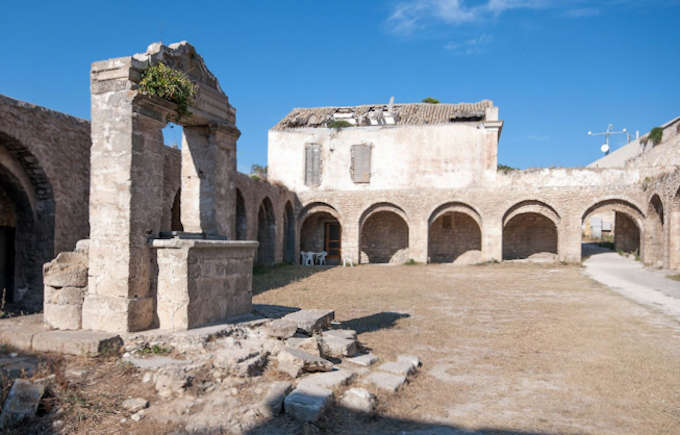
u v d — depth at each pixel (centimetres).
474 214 2355
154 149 632
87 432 382
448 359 643
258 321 651
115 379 468
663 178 1822
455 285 1520
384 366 579
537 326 854
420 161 2412
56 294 598
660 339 746
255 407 425
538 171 2269
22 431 376
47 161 1107
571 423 432
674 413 453
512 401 487
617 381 543
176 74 637
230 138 775
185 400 433
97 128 611
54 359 503
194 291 595
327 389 458
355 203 2470
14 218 1162
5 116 995
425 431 413
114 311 575
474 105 2642
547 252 2447
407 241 2581
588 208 2181
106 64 608
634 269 1886
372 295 1276
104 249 594
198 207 743
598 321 895
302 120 2733
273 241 2228
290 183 2553
